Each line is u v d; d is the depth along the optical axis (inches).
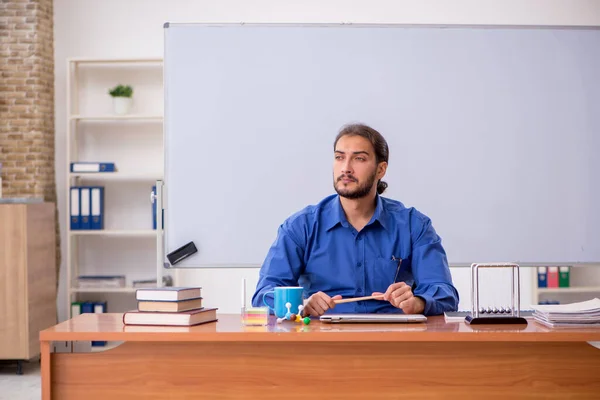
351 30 165.6
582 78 166.1
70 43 240.5
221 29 165.2
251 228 165.8
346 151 114.3
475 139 165.9
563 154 166.2
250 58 165.6
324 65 165.5
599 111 166.4
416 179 166.1
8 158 229.6
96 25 239.9
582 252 166.7
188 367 92.0
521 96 166.1
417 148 165.9
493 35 165.5
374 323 97.2
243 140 165.9
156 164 240.1
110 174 228.7
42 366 91.6
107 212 240.4
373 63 165.6
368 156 114.3
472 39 165.5
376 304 116.3
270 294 108.5
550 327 92.8
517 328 92.0
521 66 165.8
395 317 97.5
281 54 165.5
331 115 166.1
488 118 165.9
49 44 236.8
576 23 239.3
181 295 96.3
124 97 232.7
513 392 91.3
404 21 237.5
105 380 92.1
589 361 91.2
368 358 91.3
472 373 91.3
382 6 238.2
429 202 166.1
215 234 165.6
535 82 165.9
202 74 165.5
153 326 94.9
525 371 91.3
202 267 165.5
